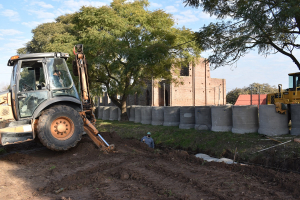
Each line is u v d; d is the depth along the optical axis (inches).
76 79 602.9
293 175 171.8
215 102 1462.8
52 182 172.4
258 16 363.9
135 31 689.0
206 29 470.9
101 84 828.6
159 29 714.2
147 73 733.9
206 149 360.2
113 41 658.2
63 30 1238.3
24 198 149.3
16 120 235.5
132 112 781.3
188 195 142.2
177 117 552.1
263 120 350.6
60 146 227.9
